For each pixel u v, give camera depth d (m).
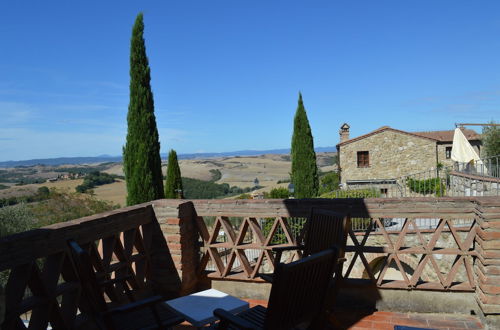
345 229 3.21
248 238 10.05
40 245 2.81
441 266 8.93
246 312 2.88
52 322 3.06
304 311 2.44
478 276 3.64
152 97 8.61
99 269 3.52
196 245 4.63
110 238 3.67
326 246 3.40
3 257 2.54
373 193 12.30
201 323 2.91
